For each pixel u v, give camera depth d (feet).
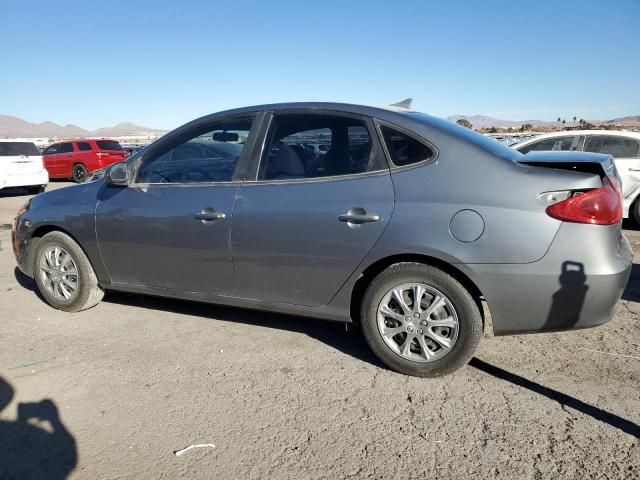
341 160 10.92
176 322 13.82
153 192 12.81
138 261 13.12
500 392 9.94
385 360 10.77
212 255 11.96
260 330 13.20
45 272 14.79
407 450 8.26
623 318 13.60
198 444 8.52
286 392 10.12
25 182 46.06
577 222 9.12
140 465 8.03
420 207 9.91
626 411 9.17
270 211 11.17
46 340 12.78
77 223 13.83
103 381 10.65
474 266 9.56
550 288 9.27
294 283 11.28
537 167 9.59
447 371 10.31
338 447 8.38
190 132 12.73
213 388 10.32
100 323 13.84
